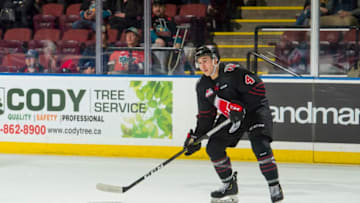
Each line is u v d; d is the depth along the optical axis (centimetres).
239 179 895
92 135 1091
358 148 1001
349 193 807
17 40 1143
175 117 1059
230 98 699
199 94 716
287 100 1022
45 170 964
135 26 1088
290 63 1068
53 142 1106
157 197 779
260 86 696
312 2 1012
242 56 1095
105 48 1102
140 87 1070
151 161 1043
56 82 1098
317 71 1020
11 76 1113
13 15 1143
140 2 1084
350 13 1047
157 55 1091
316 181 884
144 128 1073
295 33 1061
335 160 1012
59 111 1099
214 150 717
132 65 1095
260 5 1103
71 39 1118
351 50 1034
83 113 1091
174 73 1092
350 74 1038
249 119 705
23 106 1113
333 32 1040
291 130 1024
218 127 703
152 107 1067
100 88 1083
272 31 1070
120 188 716
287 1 1108
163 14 1088
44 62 1134
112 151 1087
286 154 1030
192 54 1090
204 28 1100
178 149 1062
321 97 1009
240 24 1107
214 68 686
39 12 1137
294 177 912
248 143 1041
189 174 934
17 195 790
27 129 1114
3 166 998
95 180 889
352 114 1000
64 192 809
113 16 1094
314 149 1018
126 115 1077
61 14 1121
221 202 748
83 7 1113
